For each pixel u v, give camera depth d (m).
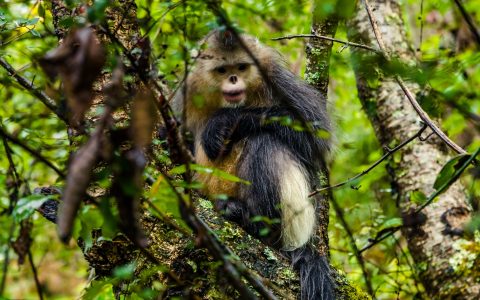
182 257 6.73
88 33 3.84
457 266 9.02
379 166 10.28
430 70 5.02
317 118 10.02
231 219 9.23
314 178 9.96
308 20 10.83
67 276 14.77
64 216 3.50
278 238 9.20
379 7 10.98
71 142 6.71
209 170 5.01
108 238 5.71
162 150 7.10
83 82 3.80
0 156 9.73
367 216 11.85
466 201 9.67
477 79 10.16
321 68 9.41
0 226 10.80
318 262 8.23
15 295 14.34
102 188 6.12
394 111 10.52
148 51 5.54
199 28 8.11
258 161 9.59
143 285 6.52
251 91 10.44
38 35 7.55
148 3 7.88
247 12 11.65
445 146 10.21
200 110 10.64
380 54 5.02
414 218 8.56
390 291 9.53
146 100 4.19
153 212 5.23
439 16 12.27
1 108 10.61
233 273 5.07
